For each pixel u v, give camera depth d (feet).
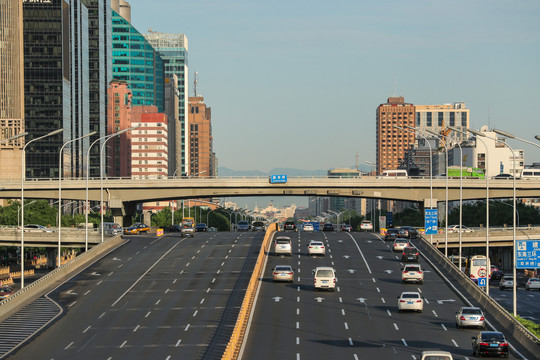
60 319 410.72
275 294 476.95
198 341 350.64
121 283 520.83
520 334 351.46
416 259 610.65
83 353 330.54
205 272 563.07
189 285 511.40
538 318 518.78
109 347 341.41
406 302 418.92
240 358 313.12
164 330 377.91
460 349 331.36
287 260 627.46
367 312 422.41
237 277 541.34
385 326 384.88
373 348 333.01
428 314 418.51
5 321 406.62
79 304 451.94
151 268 583.99
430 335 362.94
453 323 393.91
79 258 602.03
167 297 469.98
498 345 309.01
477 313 378.12
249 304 444.14
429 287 506.07
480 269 487.20
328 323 391.24
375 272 569.23
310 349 330.54
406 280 516.32
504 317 386.73
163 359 314.96
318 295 474.08
